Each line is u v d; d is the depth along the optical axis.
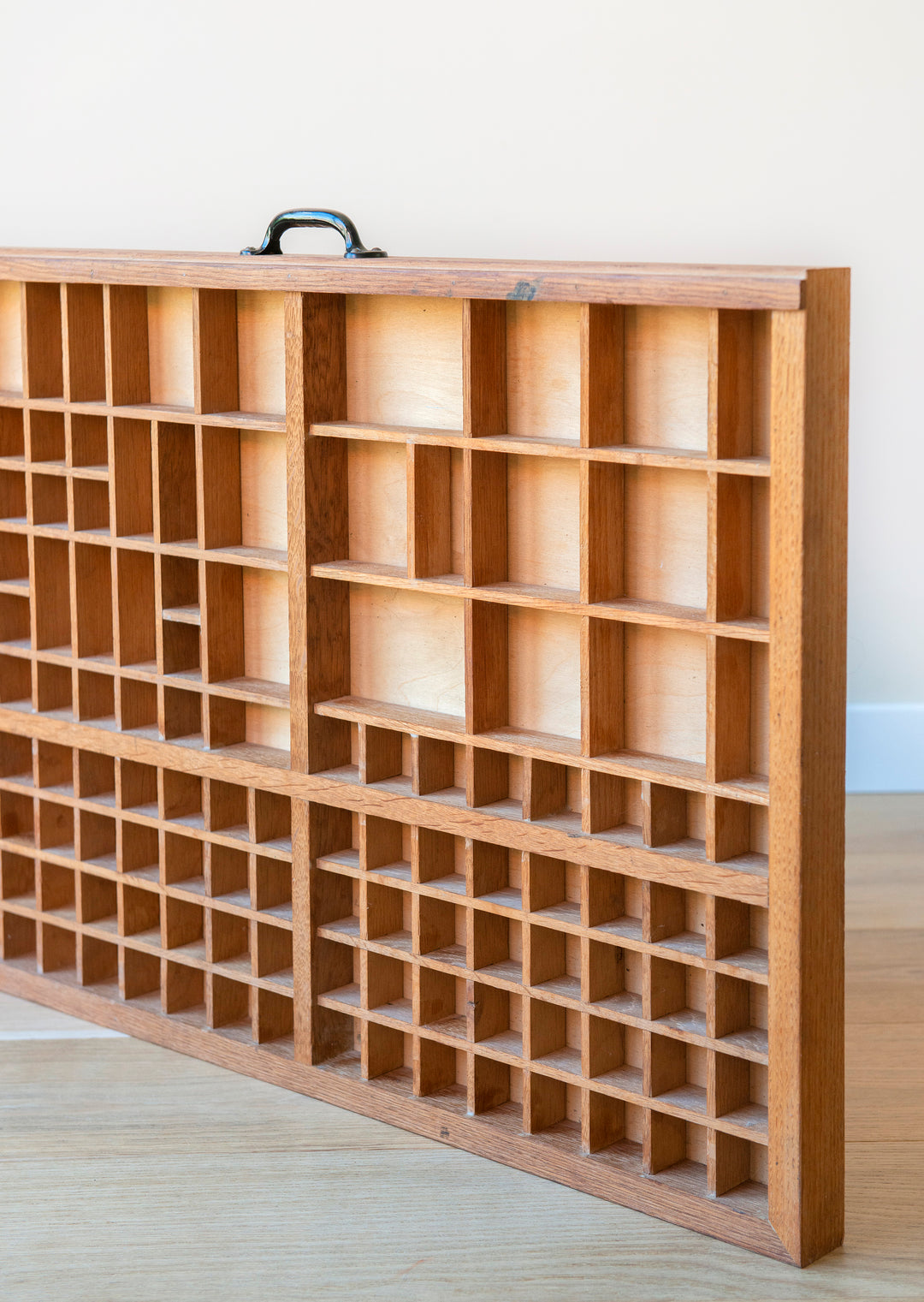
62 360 1.68
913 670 2.74
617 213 2.60
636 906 1.35
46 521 1.71
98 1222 1.31
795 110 2.57
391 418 1.43
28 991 1.78
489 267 1.28
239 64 2.57
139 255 1.55
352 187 2.60
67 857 1.73
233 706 1.59
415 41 2.55
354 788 1.45
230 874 1.62
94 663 1.66
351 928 1.51
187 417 1.50
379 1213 1.33
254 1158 1.42
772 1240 1.24
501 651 1.38
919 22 2.55
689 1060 1.34
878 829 2.50
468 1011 1.42
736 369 1.17
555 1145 1.38
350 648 1.51
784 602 1.14
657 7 2.54
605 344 1.24
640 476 1.27
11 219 2.62
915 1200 1.34
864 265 2.62
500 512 1.36
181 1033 1.64
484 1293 1.20
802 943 1.18
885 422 2.67
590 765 1.29
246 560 1.49
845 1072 1.58
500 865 1.42
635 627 1.30
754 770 1.25
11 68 2.58
